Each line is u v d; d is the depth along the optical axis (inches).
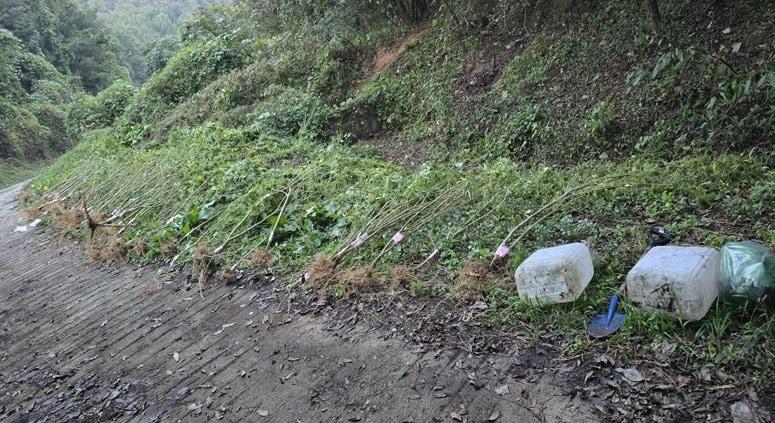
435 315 122.4
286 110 340.8
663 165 170.2
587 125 202.7
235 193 241.4
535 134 220.7
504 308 117.3
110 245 219.3
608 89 208.5
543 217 146.6
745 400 79.4
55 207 321.7
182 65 524.1
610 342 97.4
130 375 127.9
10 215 374.6
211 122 384.5
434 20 332.8
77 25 1620.3
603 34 226.7
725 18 188.1
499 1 288.7
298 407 103.3
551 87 231.5
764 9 179.6
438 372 103.3
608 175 166.7
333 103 347.9
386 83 322.7
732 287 93.3
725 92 169.0
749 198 134.1
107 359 138.0
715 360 87.0
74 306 181.2
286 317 139.4
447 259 144.7
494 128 242.2
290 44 419.8
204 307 157.2
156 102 505.0
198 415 107.1
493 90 255.9
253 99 402.9
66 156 567.8
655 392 85.1
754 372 83.3
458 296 125.0
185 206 247.1
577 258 109.9
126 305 171.8
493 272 130.4
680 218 135.7
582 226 139.4
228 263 180.1
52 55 1416.1
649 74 194.7
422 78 303.7
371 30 385.4
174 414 109.1
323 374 111.7
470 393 95.9
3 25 1278.3
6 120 932.6
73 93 1270.9
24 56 1176.2
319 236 180.9
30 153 957.8
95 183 341.4
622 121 195.3
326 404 102.3
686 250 100.9
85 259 231.9
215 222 217.3
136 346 141.9
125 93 681.6
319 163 248.1
